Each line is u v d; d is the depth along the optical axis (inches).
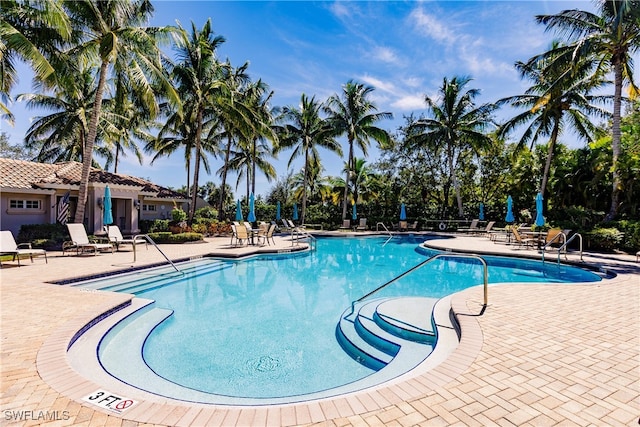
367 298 293.6
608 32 577.6
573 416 98.6
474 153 1067.9
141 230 799.7
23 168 646.5
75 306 209.2
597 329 169.9
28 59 425.4
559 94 723.4
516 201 976.9
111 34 501.7
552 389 113.6
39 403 104.0
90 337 177.0
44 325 174.1
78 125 809.5
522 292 245.8
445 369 127.4
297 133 1063.6
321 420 97.3
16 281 282.0
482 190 1112.2
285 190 1507.1
